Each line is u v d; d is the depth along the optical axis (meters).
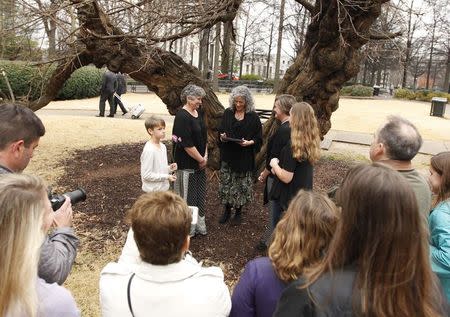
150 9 5.87
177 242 1.78
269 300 1.85
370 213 1.30
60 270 1.92
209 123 7.07
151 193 1.95
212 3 6.17
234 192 5.11
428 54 43.97
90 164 8.16
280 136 4.09
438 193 2.76
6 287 1.38
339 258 1.36
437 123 19.17
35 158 8.53
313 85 6.55
